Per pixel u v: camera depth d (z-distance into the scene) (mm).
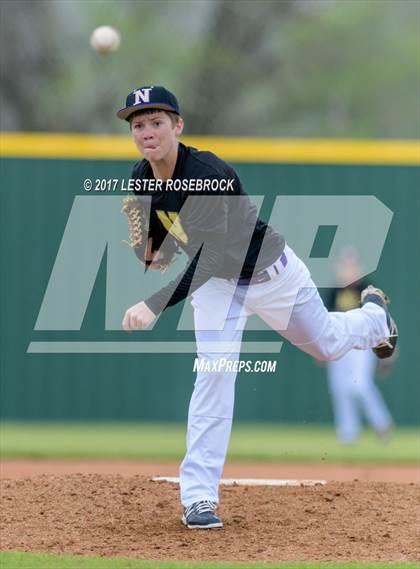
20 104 65438
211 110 66375
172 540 16812
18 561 14898
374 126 69438
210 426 17578
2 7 64188
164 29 66625
